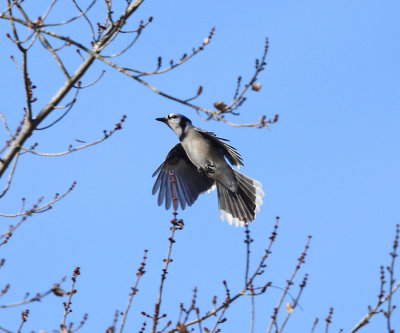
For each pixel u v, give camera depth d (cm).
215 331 991
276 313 972
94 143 980
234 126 827
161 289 974
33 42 916
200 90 836
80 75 989
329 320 995
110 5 1018
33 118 964
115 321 923
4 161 937
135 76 855
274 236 1050
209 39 910
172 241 1000
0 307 800
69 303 972
